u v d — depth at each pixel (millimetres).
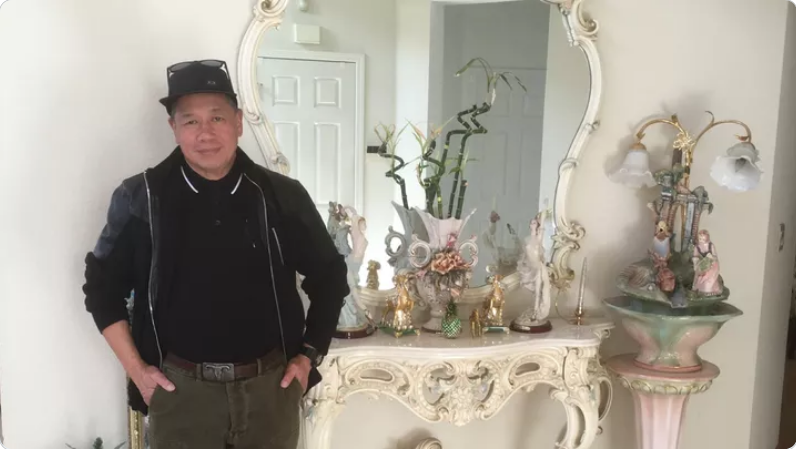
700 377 1996
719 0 2215
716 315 1957
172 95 1489
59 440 1869
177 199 1520
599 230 2230
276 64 1861
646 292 2023
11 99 1709
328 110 1919
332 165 1934
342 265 1705
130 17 1764
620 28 2164
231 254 1533
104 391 1892
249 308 1555
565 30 2092
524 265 2004
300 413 1841
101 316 1534
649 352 2076
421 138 2002
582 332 2008
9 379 1809
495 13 2031
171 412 1546
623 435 2396
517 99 2078
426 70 1992
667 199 2080
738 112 2277
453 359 1826
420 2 1969
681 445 2402
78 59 1742
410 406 1857
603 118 2184
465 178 2047
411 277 1970
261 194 1575
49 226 1783
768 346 2559
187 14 1802
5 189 1736
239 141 1873
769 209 2334
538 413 2305
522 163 2102
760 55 2260
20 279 1781
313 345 1646
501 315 1978
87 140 1777
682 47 2219
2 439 1830
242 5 1835
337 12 1897
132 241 1536
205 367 1530
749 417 2441
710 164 2285
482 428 2262
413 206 2006
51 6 1706
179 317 1527
